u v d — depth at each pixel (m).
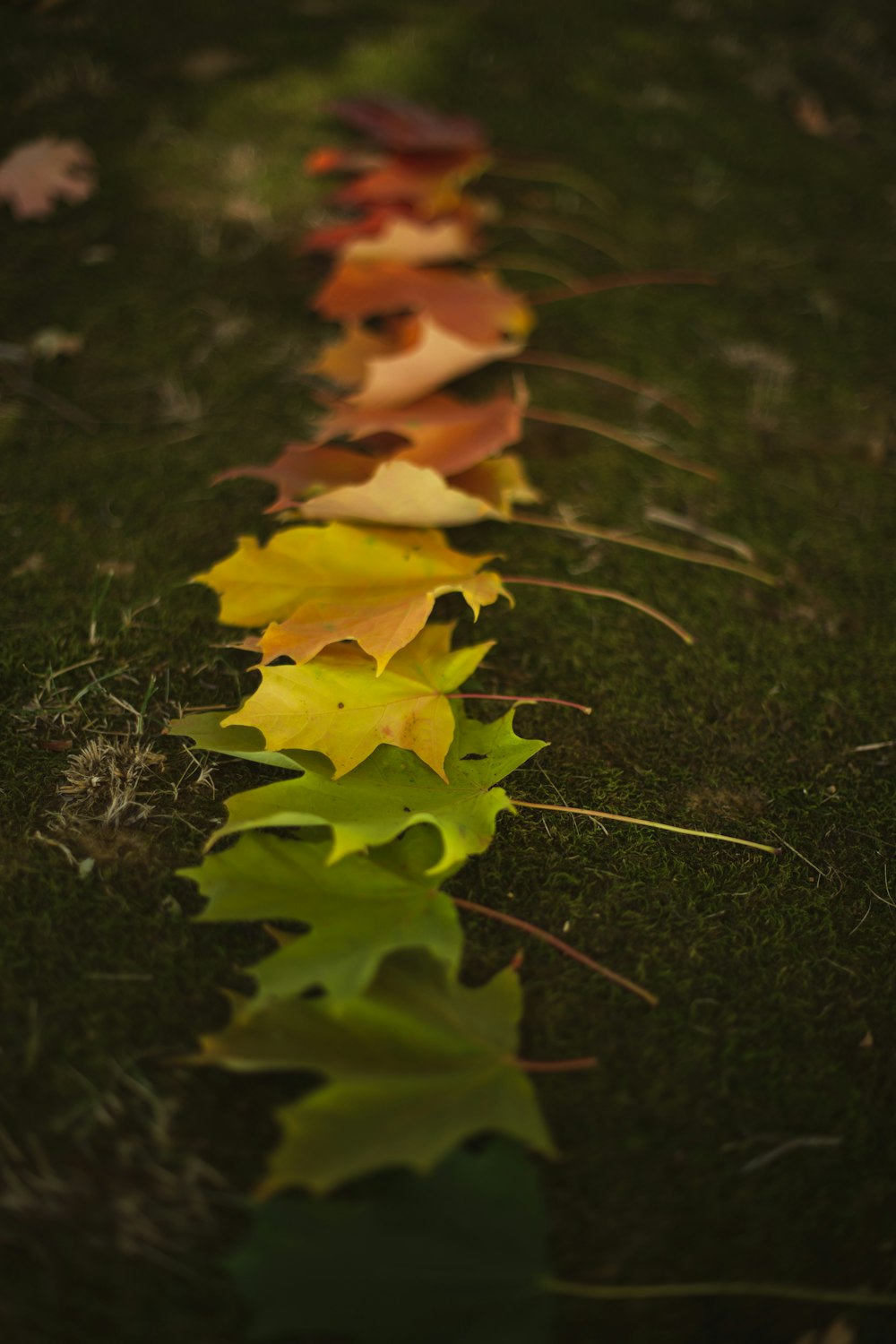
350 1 1.67
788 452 1.12
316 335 1.19
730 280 1.27
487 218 1.30
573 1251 0.76
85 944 0.82
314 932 0.80
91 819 0.87
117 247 1.23
